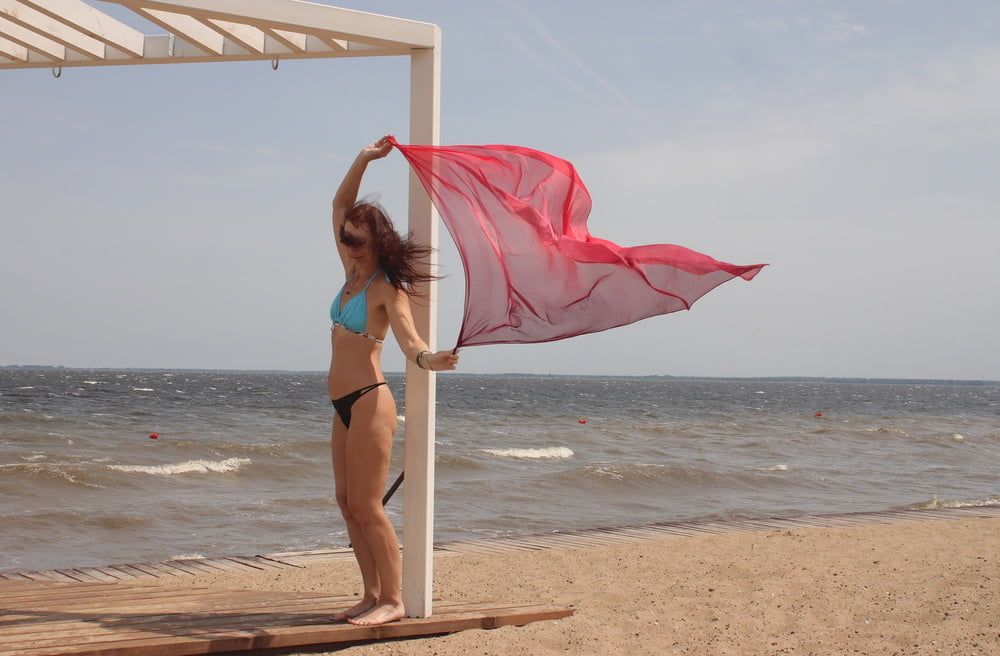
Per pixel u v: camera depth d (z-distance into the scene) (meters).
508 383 195.88
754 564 6.81
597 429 34.00
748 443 28.17
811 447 27.03
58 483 14.47
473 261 3.75
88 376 139.50
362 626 3.75
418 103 3.94
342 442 3.87
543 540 8.41
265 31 3.95
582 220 4.14
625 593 5.75
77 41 4.44
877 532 8.51
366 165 3.87
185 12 3.69
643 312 3.89
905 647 4.10
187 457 19.53
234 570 6.92
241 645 3.45
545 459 22.25
